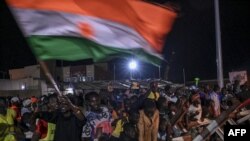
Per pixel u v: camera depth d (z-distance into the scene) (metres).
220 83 19.62
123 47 4.55
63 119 7.05
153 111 8.55
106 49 4.48
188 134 6.01
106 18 4.54
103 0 4.54
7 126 8.19
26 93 30.42
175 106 10.75
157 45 4.79
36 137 7.52
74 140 6.96
